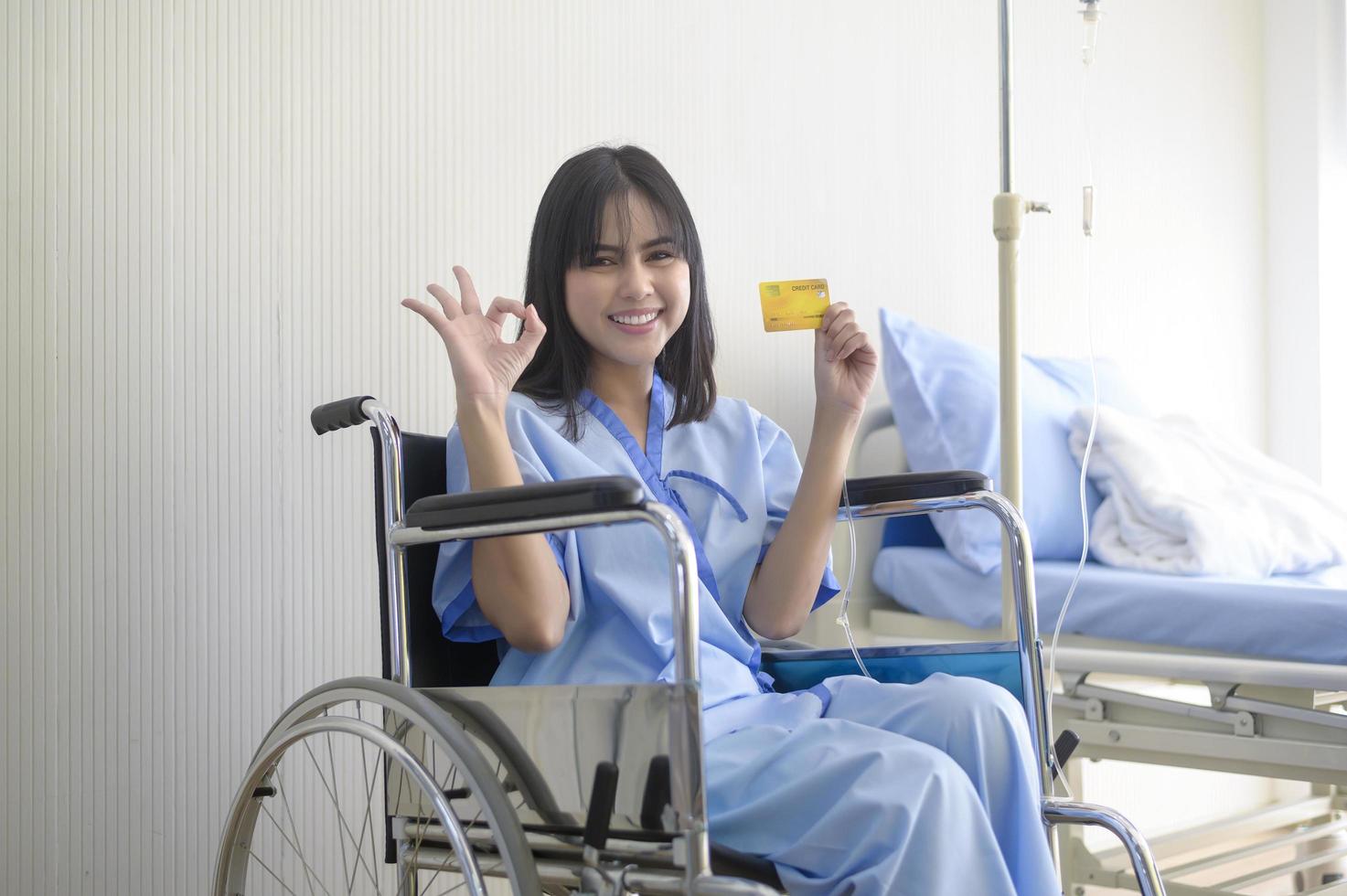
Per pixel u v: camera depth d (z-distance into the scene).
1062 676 2.01
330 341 1.88
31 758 1.62
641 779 1.03
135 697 1.70
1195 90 3.27
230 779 1.78
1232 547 2.10
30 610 1.63
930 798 1.06
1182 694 2.40
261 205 1.82
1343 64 3.32
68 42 1.67
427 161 1.98
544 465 1.37
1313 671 1.70
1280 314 3.40
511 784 1.13
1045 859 1.15
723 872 1.07
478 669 1.43
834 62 2.53
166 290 1.74
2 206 1.62
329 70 1.89
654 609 1.31
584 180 1.42
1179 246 3.21
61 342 1.66
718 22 2.35
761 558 1.53
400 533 1.23
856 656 1.45
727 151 2.34
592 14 2.18
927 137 2.68
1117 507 2.27
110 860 1.68
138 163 1.72
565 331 1.45
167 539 1.73
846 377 1.49
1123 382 2.76
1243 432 3.36
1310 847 2.56
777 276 2.41
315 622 1.87
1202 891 1.98
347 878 1.90
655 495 1.42
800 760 1.14
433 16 2.00
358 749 1.93
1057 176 2.94
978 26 2.78
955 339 2.49
